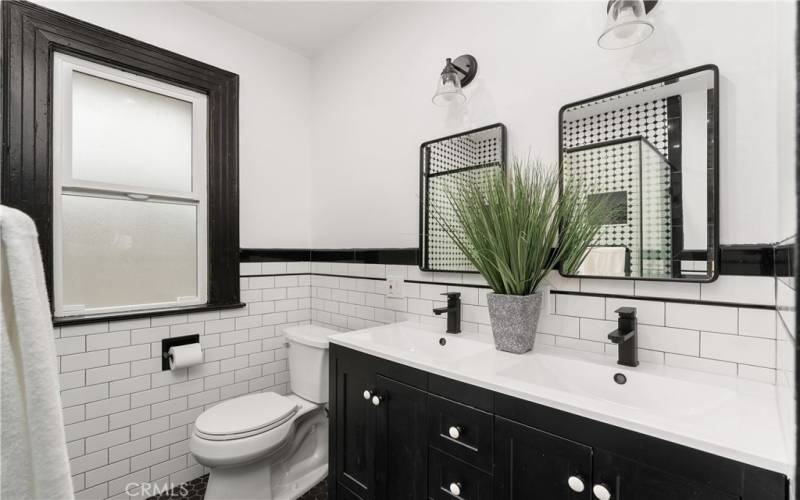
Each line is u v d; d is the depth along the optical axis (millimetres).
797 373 242
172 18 2020
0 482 438
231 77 2219
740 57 1038
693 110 1104
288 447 1907
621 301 1239
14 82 1569
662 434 752
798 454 235
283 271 2438
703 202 1080
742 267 1024
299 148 2574
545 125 1446
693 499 716
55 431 478
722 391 940
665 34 1167
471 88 1688
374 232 2133
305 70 2613
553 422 906
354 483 1468
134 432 1834
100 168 1812
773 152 982
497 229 1265
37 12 1621
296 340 2098
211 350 2111
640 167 1197
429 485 1188
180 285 2059
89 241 1775
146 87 1948
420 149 1879
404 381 1275
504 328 1314
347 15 2168
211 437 1567
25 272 469
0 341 441
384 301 2053
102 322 1748
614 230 1244
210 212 2133
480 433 1052
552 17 1432
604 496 804
